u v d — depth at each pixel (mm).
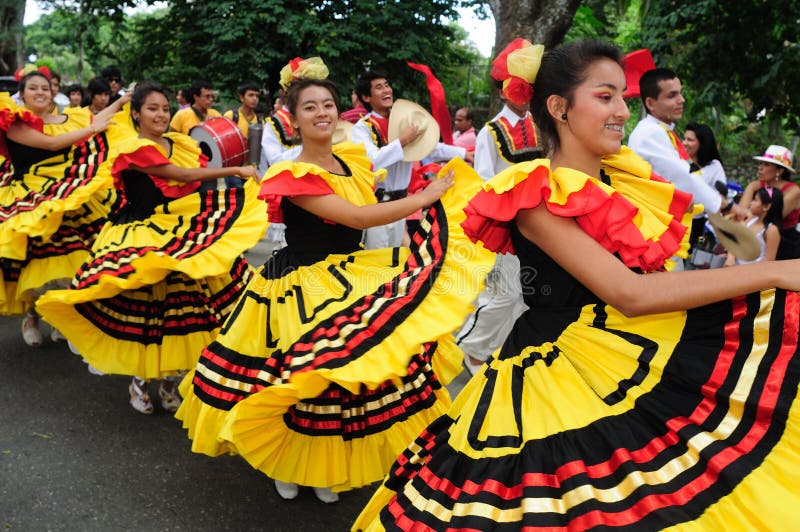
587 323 1772
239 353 2992
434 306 2537
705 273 1559
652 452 1589
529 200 1720
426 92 16188
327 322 2699
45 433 3670
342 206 2826
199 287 3812
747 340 1581
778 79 9734
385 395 2912
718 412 1564
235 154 4969
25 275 4512
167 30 16438
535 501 1600
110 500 3088
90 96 8102
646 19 10094
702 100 9883
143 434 3721
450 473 1760
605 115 1785
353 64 15023
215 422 2930
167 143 4191
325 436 2809
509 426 1745
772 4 9203
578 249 1674
